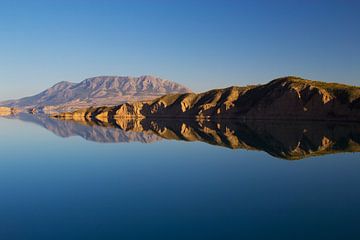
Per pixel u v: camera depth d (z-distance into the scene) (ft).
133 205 108.68
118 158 210.18
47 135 379.35
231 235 83.51
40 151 246.06
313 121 534.78
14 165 186.50
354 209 104.12
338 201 112.78
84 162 195.62
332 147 248.32
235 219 95.04
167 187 132.57
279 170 167.43
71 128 492.13
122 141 314.55
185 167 177.47
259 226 89.61
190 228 88.28
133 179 148.05
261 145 267.39
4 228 89.15
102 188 131.64
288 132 364.99
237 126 485.97
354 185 135.23
